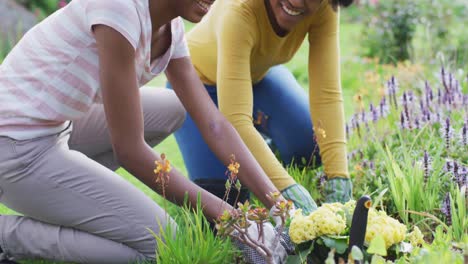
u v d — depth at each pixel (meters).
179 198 2.82
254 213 2.54
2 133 2.77
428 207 3.22
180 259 2.67
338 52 3.56
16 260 3.03
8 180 2.82
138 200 2.85
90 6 2.64
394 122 4.21
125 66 2.62
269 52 3.53
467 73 5.29
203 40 3.82
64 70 2.73
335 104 3.52
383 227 2.59
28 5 8.64
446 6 8.16
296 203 3.12
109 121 2.70
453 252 2.57
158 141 3.49
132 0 2.60
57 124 2.82
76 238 2.91
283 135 3.97
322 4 3.43
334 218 2.62
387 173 3.59
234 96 3.28
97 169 2.85
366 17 8.55
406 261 2.57
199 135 3.83
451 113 4.15
